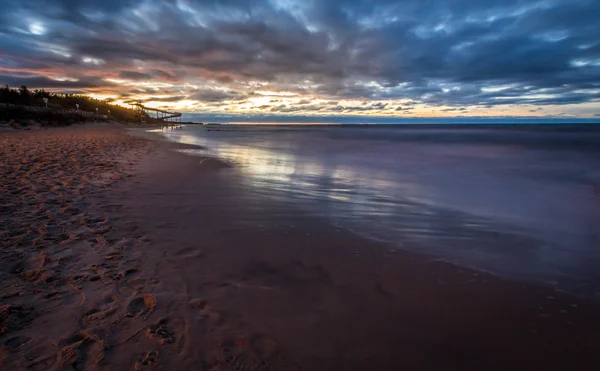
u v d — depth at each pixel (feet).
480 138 131.64
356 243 14.62
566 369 7.36
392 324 8.70
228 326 8.20
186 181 26.94
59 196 19.65
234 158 48.19
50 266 10.72
